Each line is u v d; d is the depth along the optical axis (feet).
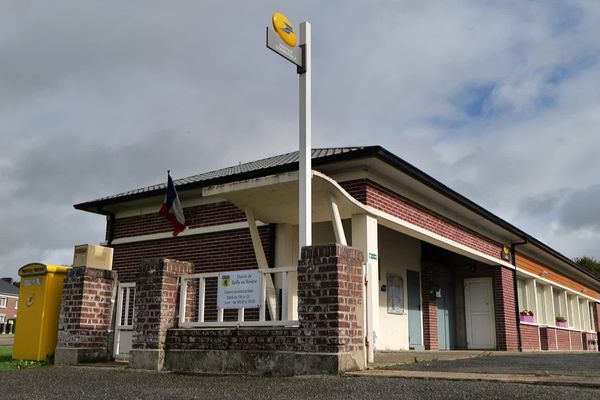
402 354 33.91
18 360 33.86
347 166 37.40
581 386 17.97
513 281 61.41
